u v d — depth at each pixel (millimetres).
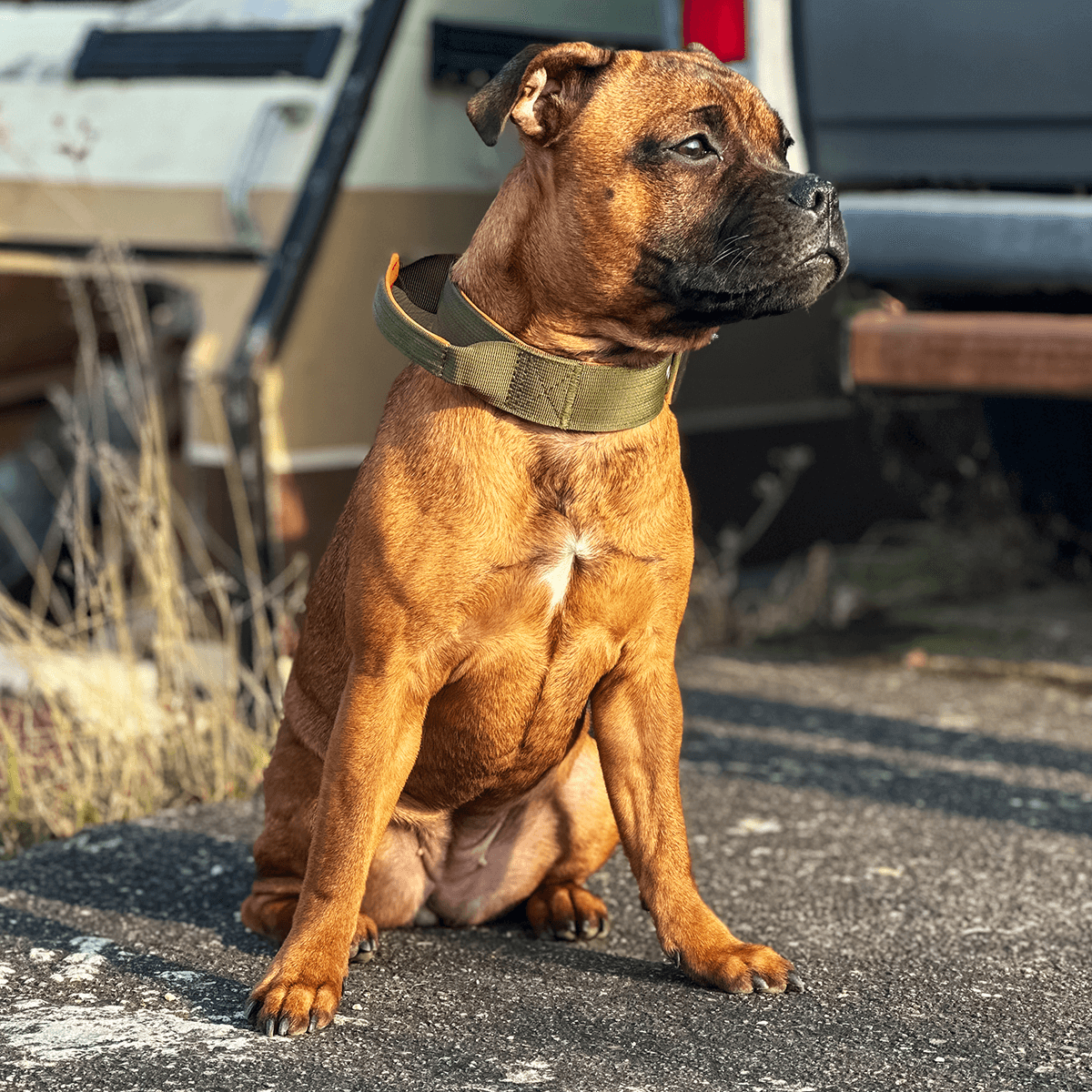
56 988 3830
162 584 6109
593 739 4402
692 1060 3391
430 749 4004
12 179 7441
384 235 6762
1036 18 6008
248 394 6328
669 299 3750
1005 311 6609
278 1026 3494
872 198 6465
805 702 7074
